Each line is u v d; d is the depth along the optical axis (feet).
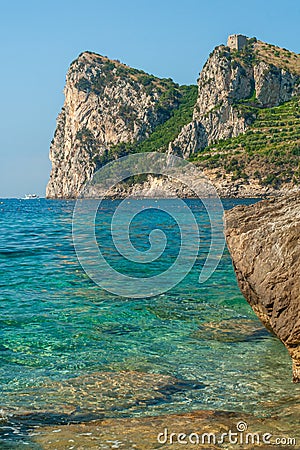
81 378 27.94
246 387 26.61
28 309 42.50
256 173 460.14
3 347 33.14
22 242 93.50
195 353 32.09
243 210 29.91
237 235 27.04
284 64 645.51
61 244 90.02
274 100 616.80
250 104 600.80
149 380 27.63
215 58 617.21
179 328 37.60
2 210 296.71
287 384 26.89
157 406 24.41
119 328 37.55
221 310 42.68
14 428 21.93
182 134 559.38
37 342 34.19
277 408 23.67
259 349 32.78
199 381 27.48
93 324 38.47
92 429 21.63
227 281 55.01
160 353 32.09
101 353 32.14
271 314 24.94
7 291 49.21
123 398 25.35
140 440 20.52
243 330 37.01
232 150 515.50
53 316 40.47
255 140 531.09
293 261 24.35
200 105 614.75
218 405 24.38
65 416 23.34
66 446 20.20
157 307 43.50
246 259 25.73
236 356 31.50
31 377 28.14
